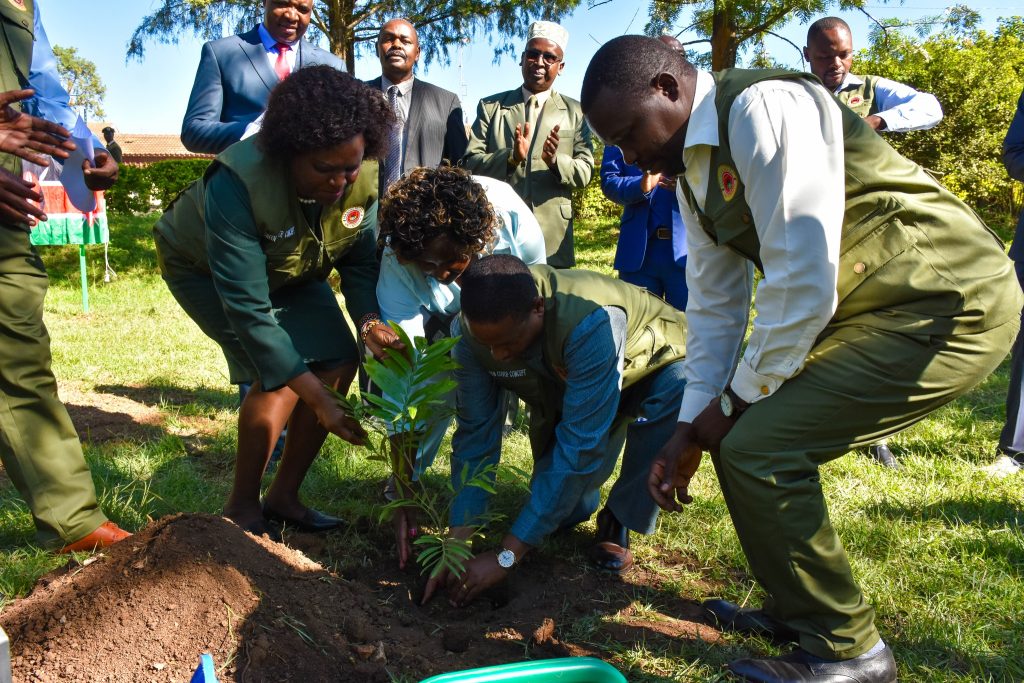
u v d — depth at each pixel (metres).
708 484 4.08
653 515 3.18
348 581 2.80
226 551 2.55
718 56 13.59
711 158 2.26
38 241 9.17
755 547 2.38
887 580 3.08
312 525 3.44
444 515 3.47
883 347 2.22
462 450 3.04
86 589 2.46
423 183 2.76
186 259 3.26
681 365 3.22
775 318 2.15
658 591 3.07
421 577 3.05
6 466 3.05
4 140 2.74
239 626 2.36
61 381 6.12
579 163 4.99
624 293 3.08
